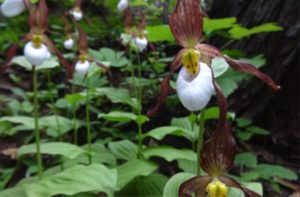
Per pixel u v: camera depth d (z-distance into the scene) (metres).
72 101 0.37
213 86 0.19
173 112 0.43
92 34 0.72
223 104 0.18
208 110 0.29
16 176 0.44
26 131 0.53
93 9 0.85
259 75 0.19
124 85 0.52
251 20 0.46
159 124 0.43
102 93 0.36
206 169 0.18
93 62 0.39
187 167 0.32
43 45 0.30
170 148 0.32
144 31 0.37
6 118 0.35
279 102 0.45
